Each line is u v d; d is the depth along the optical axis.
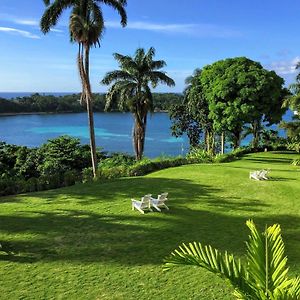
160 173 27.41
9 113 178.50
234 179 24.61
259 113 39.09
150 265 11.48
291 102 34.94
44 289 10.05
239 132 45.94
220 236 13.99
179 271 11.05
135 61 37.19
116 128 133.38
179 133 55.88
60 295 9.74
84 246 13.02
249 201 19.20
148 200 17.22
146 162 30.11
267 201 19.28
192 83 48.41
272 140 51.28
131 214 16.72
